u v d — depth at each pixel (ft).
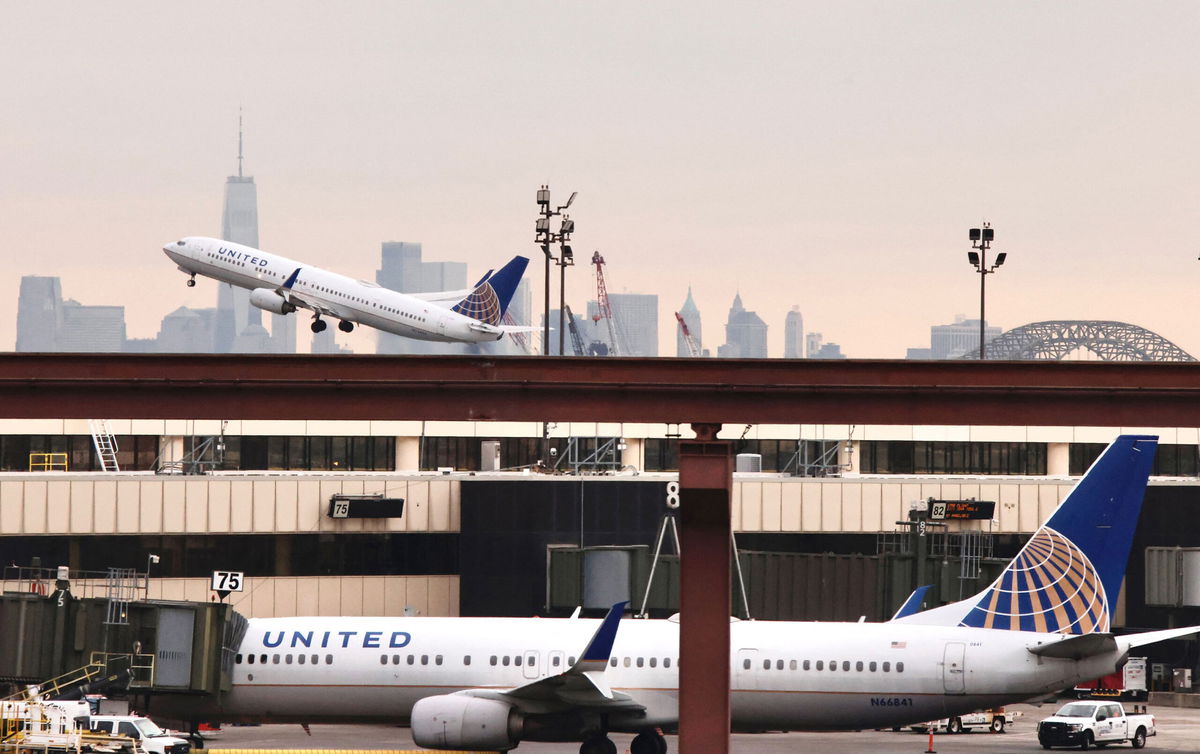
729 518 569.64
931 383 572.51
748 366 573.74
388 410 580.30
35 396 577.84
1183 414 565.12
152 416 579.07
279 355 579.07
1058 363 568.00
